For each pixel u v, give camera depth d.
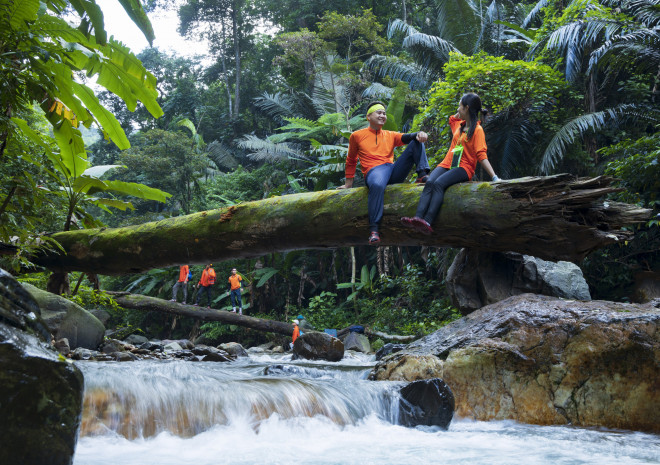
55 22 5.61
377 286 18.39
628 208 5.18
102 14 4.41
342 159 16.44
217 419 3.40
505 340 4.70
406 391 4.03
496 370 4.52
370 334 13.81
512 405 4.40
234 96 36.94
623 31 11.53
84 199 8.82
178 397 3.40
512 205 5.15
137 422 3.15
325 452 3.02
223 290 20.98
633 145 9.80
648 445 3.31
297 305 21.08
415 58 18.05
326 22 21.62
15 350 1.70
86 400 3.11
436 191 5.46
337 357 9.29
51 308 8.28
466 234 5.47
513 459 2.87
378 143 6.00
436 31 25.53
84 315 8.66
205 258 7.25
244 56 37.81
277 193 18.44
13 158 6.76
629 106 11.67
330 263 20.88
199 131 35.66
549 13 14.20
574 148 12.46
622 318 4.35
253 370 6.29
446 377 4.62
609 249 10.95
